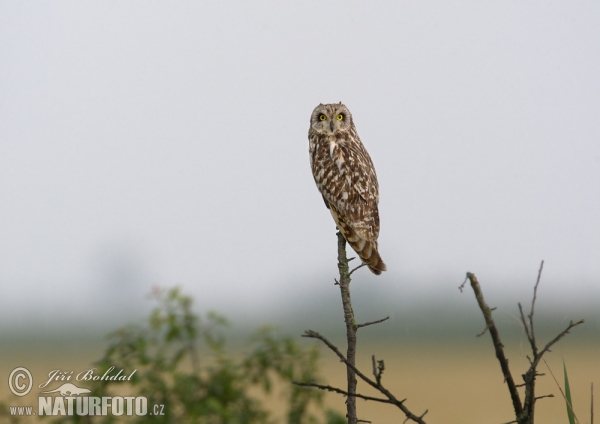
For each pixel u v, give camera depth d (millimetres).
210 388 11406
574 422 7391
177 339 11500
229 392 11383
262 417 11773
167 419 10922
